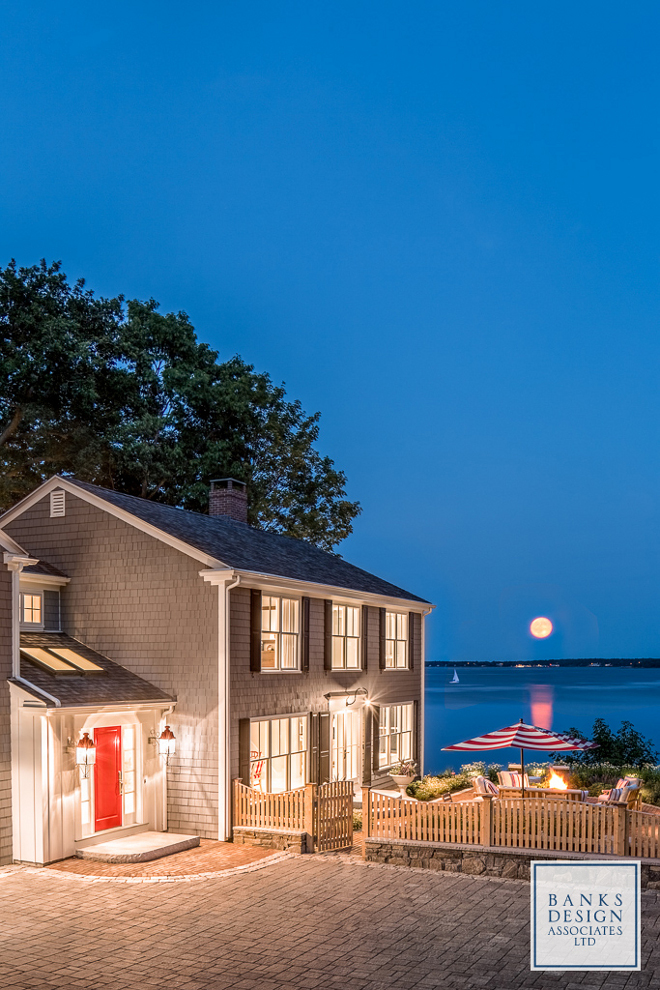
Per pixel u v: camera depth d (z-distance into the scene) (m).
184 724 18.77
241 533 24.64
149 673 19.30
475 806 15.44
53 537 20.83
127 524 19.97
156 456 33.34
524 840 15.13
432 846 15.46
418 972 10.30
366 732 25.25
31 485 32.44
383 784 26.19
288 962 10.62
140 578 19.67
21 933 11.76
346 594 24.02
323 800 17.25
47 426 31.73
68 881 14.58
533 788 19.14
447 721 68.50
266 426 37.50
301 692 21.66
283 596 21.14
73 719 16.55
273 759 20.50
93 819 17.17
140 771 18.25
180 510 23.50
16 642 16.45
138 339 34.88
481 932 11.79
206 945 11.25
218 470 35.00
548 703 96.06
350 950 11.06
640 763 29.00
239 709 18.92
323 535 39.53
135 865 15.70
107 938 11.54
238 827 17.78
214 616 18.75
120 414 34.53
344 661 24.50
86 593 20.27
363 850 16.16
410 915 12.57
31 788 15.85
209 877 14.82
